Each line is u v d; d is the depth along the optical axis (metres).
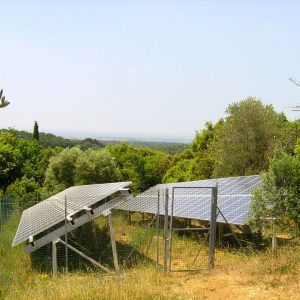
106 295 9.91
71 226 14.05
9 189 37.19
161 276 12.41
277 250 12.74
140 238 16.56
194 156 49.22
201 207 19.50
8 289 11.29
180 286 11.41
